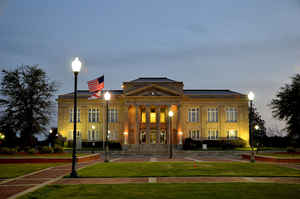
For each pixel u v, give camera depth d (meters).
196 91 81.75
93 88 51.69
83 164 30.34
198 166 25.66
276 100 55.53
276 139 73.19
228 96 75.38
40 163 31.58
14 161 32.28
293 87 53.94
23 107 50.84
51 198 13.08
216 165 26.58
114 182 17.36
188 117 75.31
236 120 74.88
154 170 22.78
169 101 71.75
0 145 50.25
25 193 14.05
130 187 15.43
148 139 70.25
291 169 23.61
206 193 13.84
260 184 16.19
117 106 75.50
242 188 15.02
